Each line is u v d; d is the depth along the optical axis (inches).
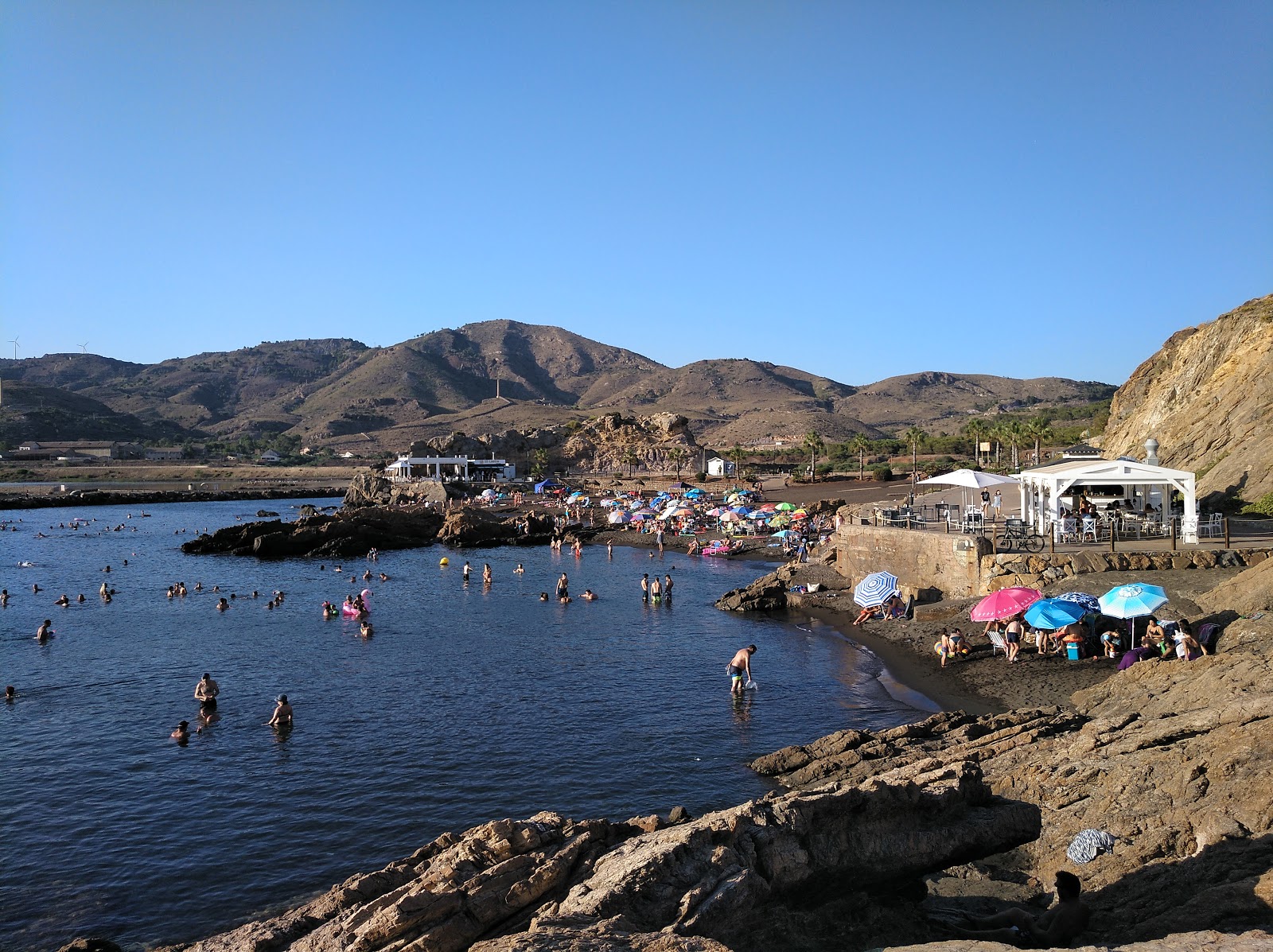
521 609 2043.6
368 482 5634.8
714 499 4616.1
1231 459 2038.6
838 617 1754.4
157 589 2402.8
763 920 464.4
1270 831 514.3
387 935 425.1
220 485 7760.8
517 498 5078.7
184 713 1210.6
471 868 486.0
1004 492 3105.3
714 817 508.1
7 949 641.0
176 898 708.0
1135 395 3211.1
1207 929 432.8
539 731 1100.5
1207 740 637.9
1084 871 561.3
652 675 1378.0
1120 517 1630.2
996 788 698.8
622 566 2871.6
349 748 1050.1
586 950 367.9
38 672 1453.0
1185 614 1130.0
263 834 820.0
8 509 5447.8
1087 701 973.8
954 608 1512.1
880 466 6048.2
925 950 391.9
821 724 1093.8
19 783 953.5
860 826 534.6
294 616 1984.5
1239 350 2393.0
